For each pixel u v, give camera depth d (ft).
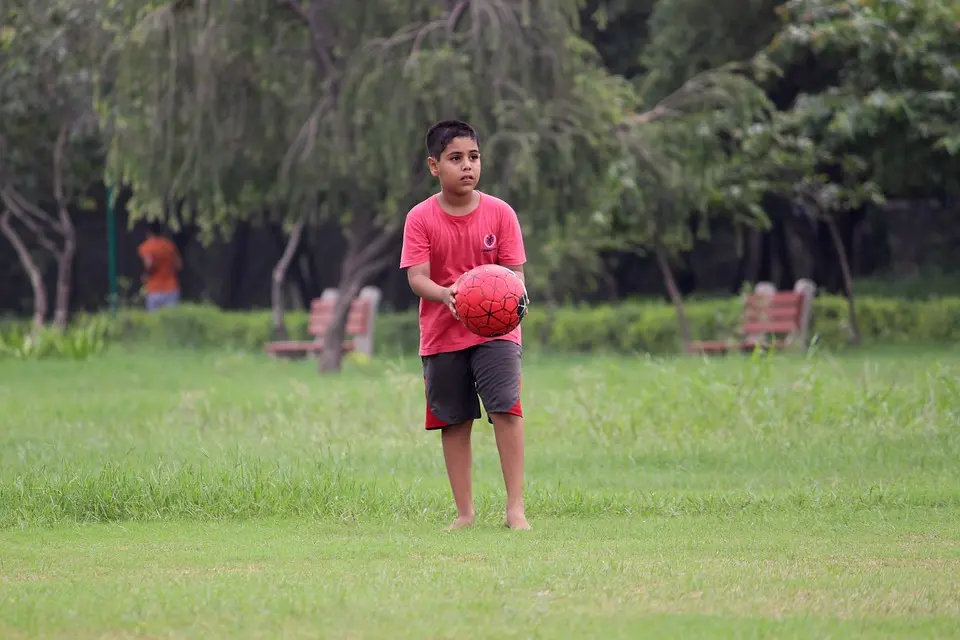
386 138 183.32
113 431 122.62
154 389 177.68
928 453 100.78
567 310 271.08
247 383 182.50
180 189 196.34
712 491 84.89
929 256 446.19
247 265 446.19
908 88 240.94
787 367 164.25
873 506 78.89
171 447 109.50
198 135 188.65
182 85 188.65
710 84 219.20
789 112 238.07
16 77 220.43
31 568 59.21
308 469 89.61
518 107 185.47
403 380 135.23
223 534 70.59
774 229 343.67
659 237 228.02
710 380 124.57
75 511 77.77
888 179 253.03
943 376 122.21
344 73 195.31
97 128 239.09
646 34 294.87
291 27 200.23
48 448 105.81
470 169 73.31
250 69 196.03
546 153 192.24
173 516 77.46
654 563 58.65
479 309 70.18
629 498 81.30
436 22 187.11
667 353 243.60
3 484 82.58
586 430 117.19
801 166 233.96
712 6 255.09
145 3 188.34
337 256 423.64
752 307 226.99
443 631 44.86
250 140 199.41
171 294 310.45
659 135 208.64
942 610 48.32
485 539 67.36
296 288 382.63
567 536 68.54
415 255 73.77
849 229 305.32
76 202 301.84
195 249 426.10
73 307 399.85
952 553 61.72
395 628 45.39
